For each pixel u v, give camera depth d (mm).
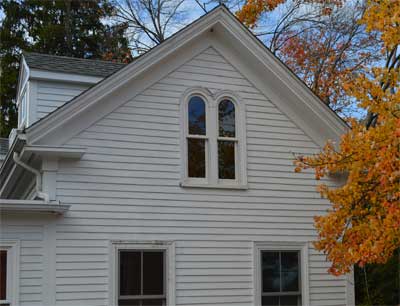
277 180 13906
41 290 11508
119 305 12078
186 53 13500
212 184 13242
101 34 31734
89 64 15906
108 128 12555
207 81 13609
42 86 14656
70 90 14906
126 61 29203
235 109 13828
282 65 13891
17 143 11727
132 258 12367
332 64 24438
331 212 11094
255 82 14070
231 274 13109
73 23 32094
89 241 12016
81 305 11742
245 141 13734
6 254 11398
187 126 13266
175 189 12914
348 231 10555
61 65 15141
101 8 31453
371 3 10992
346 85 10641
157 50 12883
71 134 12195
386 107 10219
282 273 13695
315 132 14453
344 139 10578
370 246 10062
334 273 10898
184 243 12805
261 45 13742
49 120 11828
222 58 13859
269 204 13734
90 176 12234
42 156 11828
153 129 12938
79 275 11828
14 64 30578
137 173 12641
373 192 10445
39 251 11617
